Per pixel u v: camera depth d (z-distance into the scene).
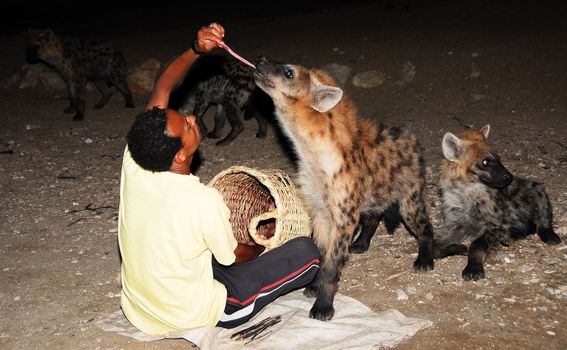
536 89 5.70
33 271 3.32
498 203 3.44
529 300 2.89
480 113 5.41
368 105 5.84
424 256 3.22
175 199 2.40
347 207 3.00
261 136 5.27
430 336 2.69
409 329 2.70
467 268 3.12
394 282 3.11
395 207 3.42
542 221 3.45
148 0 11.99
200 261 2.52
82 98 6.10
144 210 2.44
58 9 11.63
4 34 9.74
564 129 4.92
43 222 3.88
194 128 2.44
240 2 11.27
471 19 7.45
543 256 3.26
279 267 2.64
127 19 10.55
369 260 3.32
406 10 8.17
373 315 2.81
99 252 3.49
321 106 2.94
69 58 6.00
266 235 3.15
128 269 2.55
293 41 7.29
